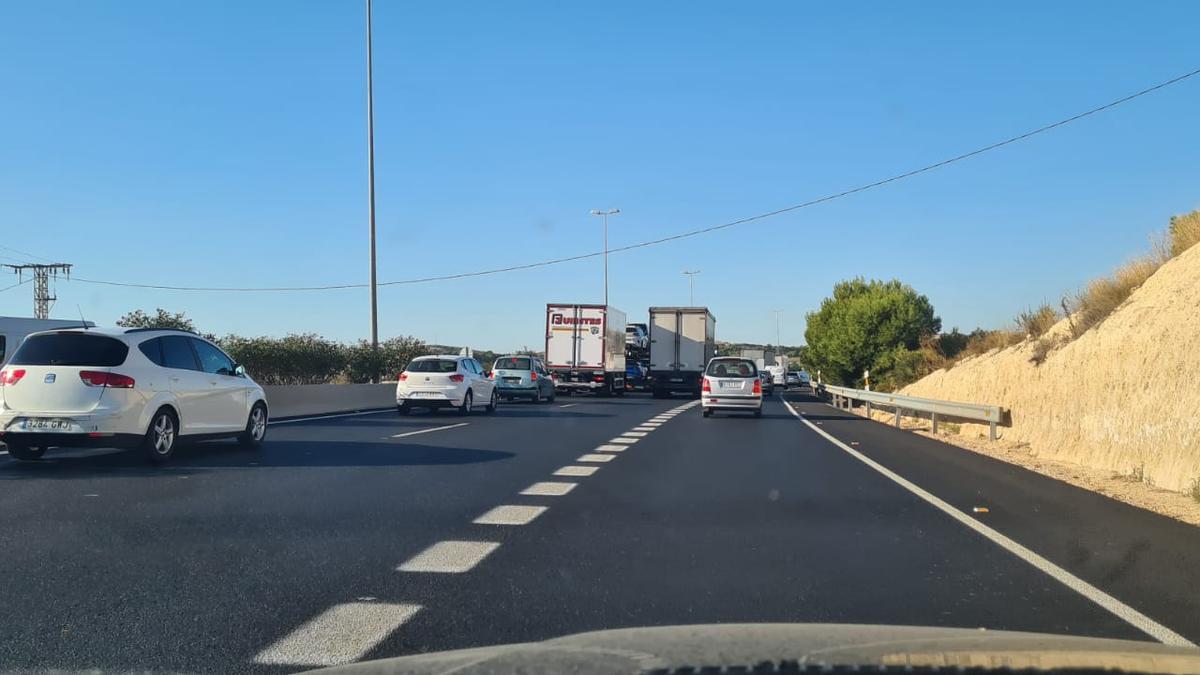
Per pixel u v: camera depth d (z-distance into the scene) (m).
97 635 5.20
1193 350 14.55
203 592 6.12
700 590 6.23
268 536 7.96
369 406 29.22
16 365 11.98
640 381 50.91
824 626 3.36
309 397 25.45
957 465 13.99
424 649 4.96
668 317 42.38
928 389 31.42
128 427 12.16
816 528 8.52
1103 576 6.71
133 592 6.11
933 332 53.50
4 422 11.76
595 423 22.72
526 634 5.23
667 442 17.31
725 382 25.42
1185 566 7.05
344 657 4.85
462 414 25.83
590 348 43.06
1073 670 2.50
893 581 6.51
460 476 11.98
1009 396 21.62
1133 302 18.72
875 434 20.41
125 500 9.75
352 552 7.37
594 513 9.23
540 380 36.09
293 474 12.02
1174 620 5.57
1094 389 16.83
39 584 6.29
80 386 11.87
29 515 8.81
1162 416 13.76
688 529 8.42
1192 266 17.56
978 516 9.27
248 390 14.98
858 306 53.03
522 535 8.10
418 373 25.52
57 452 14.38
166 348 13.21
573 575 6.65
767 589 6.27
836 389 37.62
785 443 17.44
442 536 8.03
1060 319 24.17
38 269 57.56
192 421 13.46
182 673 4.61
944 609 5.77
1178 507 10.41
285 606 5.81
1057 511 9.62
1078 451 15.84
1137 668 2.56
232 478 11.55
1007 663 2.56
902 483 11.72
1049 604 5.92
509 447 16.00
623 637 3.06
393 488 10.84
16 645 5.02
